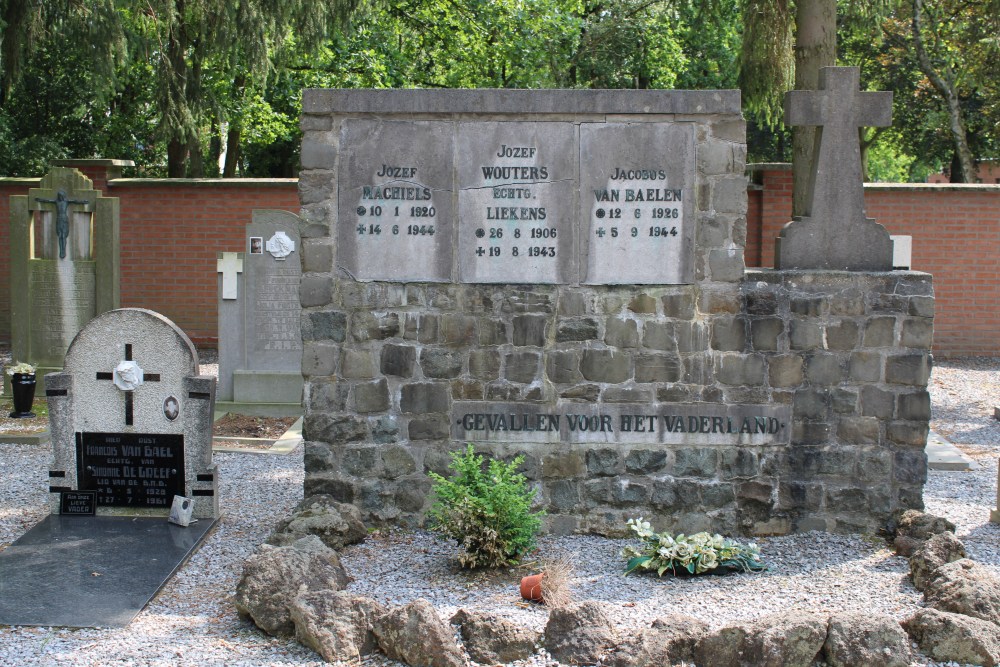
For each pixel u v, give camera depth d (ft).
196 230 54.39
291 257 37.11
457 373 22.88
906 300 22.57
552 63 74.33
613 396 22.75
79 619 17.83
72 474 23.98
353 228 22.68
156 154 83.66
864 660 15.66
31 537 22.45
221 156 93.25
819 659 16.05
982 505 26.20
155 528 23.12
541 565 20.66
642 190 22.39
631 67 77.77
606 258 22.52
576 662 15.98
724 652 15.88
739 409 22.75
